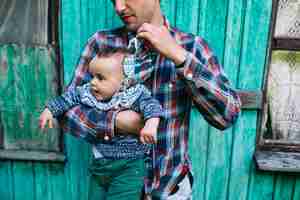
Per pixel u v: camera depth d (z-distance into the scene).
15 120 1.78
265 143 1.78
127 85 1.22
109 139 1.24
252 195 1.85
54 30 1.64
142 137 1.13
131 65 1.21
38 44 1.66
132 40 1.26
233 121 1.26
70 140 1.79
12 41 1.66
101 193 1.42
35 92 1.73
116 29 1.38
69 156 1.81
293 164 1.70
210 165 1.80
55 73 1.70
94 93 1.26
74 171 1.84
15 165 1.85
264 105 1.72
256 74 1.65
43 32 1.65
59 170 1.85
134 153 1.29
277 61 1.67
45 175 1.86
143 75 1.25
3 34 1.66
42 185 1.88
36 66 1.69
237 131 1.74
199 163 1.80
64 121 1.29
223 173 1.82
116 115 1.21
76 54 1.65
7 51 1.67
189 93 1.26
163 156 1.33
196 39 1.30
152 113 1.15
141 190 1.33
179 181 1.35
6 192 1.90
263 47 1.61
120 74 1.21
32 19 1.63
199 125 1.74
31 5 1.62
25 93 1.74
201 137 1.76
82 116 1.26
